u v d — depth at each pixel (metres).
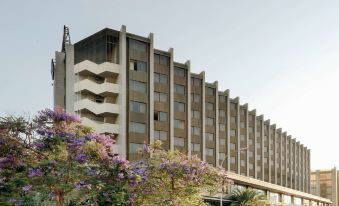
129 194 15.50
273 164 96.75
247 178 57.16
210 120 73.62
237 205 49.91
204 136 70.25
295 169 109.38
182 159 19.44
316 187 135.25
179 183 19.02
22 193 13.44
